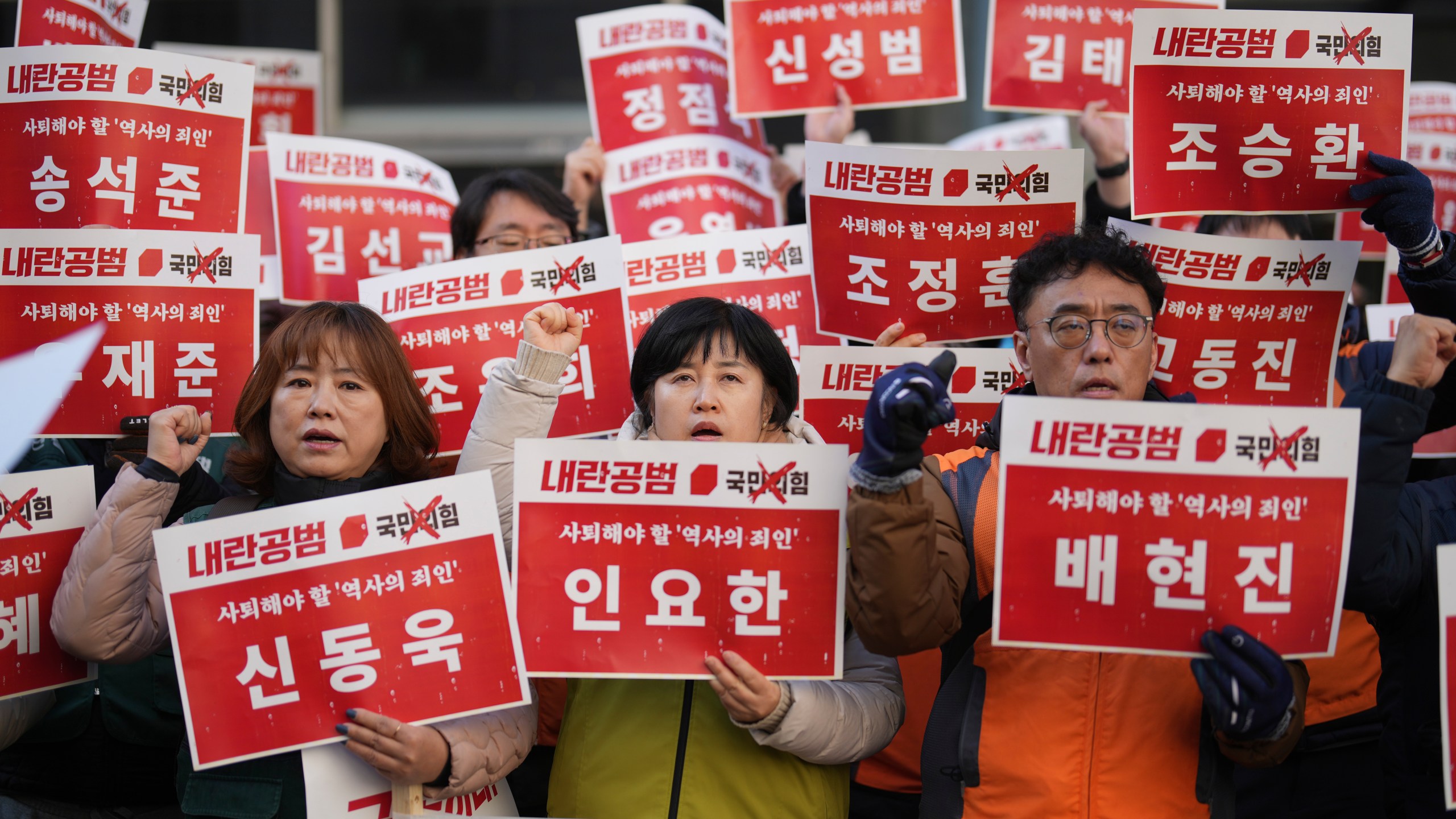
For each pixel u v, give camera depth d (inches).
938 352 157.3
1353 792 158.6
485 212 193.0
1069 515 110.7
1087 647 109.7
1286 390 153.7
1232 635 106.6
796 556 117.6
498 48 439.5
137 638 123.2
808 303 174.6
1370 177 143.6
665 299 173.3
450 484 119.5
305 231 201.0
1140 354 122.8
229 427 145.9
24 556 125.0
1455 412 133.5
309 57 261.3
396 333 156.9
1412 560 117.9
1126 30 198.1
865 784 157.9
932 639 110.8
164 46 252.7
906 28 197.0
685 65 217.6
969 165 156.3
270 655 116.0
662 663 116.6
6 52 152.3
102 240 143.6
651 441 118.9
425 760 114.2
